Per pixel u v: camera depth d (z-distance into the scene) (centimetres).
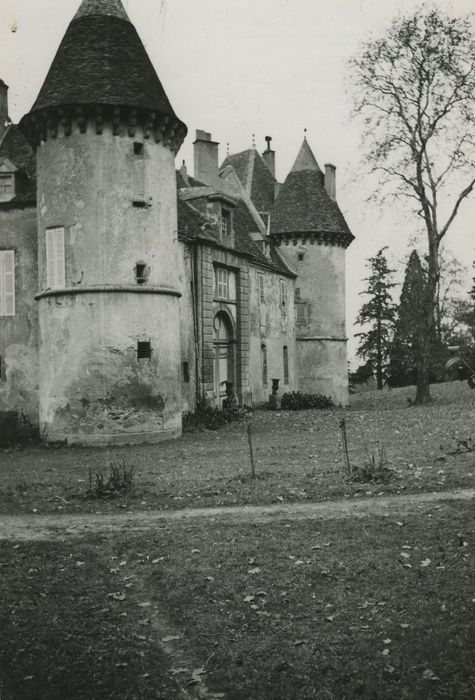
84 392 1934
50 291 1980
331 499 1120
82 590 791
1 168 2244
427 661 609
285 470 1368
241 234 3219
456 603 705
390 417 2381
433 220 2955
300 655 634
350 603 727
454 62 2838
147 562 869
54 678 607
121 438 1927
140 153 1998
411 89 2898
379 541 889
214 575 813
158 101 2000
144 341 1978
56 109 1933
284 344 3547
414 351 4816
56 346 1977
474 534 887
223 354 2895
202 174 3170
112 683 600
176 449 1792
